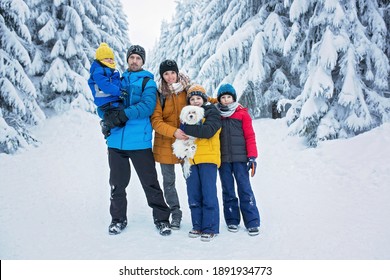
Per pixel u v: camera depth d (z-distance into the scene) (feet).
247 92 35.09
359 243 9.97
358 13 26.25
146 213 14.02
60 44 40.47
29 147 29.43
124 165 11.76
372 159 17.83
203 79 35.86
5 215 13.33
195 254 9.64
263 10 34.91
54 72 39.37
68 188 18.20
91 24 46.55
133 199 16.30
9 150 27.25
